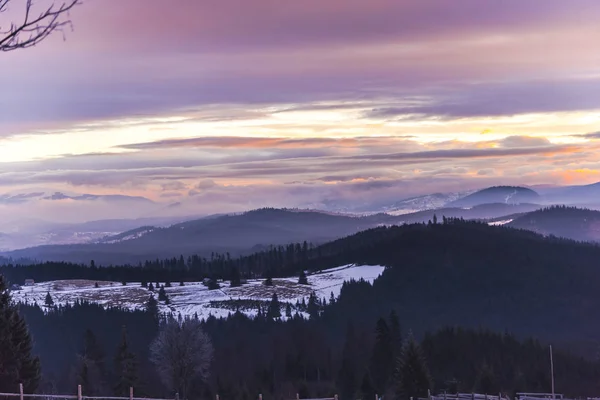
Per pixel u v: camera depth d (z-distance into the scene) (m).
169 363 73.75
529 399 59.44
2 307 42.62
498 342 89.81
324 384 91.56
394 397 70.25
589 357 96.69
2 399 35.81
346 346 97.12
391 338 89.19
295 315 135.50
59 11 8.66
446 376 83.00
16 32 8.55
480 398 58.00
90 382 71.25
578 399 64.12
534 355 86.38
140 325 113.50
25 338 43.09
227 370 92.69
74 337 100.38
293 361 96.31
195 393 79.50
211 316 127.94
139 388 69.50
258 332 113.88
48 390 62.72
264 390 82.56
